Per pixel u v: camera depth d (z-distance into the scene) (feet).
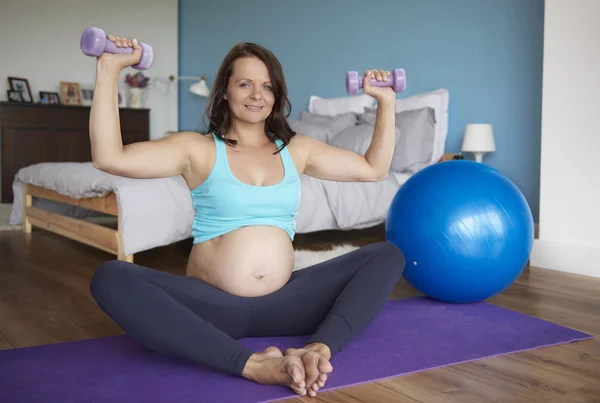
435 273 7.60
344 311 5.42
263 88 5.57
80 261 10.75
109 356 5.69
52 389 4.86
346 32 17.17
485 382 5.24
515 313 7.51
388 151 5.94
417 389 5.06
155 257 11.22
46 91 21.30
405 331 6.68
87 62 22.07
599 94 10.13
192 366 5.41
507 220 7.48
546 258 10.89
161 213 9.93
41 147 20.21
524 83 12.75
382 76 5.65
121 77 22.75
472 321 7.13
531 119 12.65
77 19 21.76
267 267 5.67
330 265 6.04
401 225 7.81
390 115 5.84
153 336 4.88
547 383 5.25
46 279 9.26
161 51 23.65
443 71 14.56
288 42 19.27
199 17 22.91
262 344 6.07
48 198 13.04
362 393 4.94
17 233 14.11
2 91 20.57
